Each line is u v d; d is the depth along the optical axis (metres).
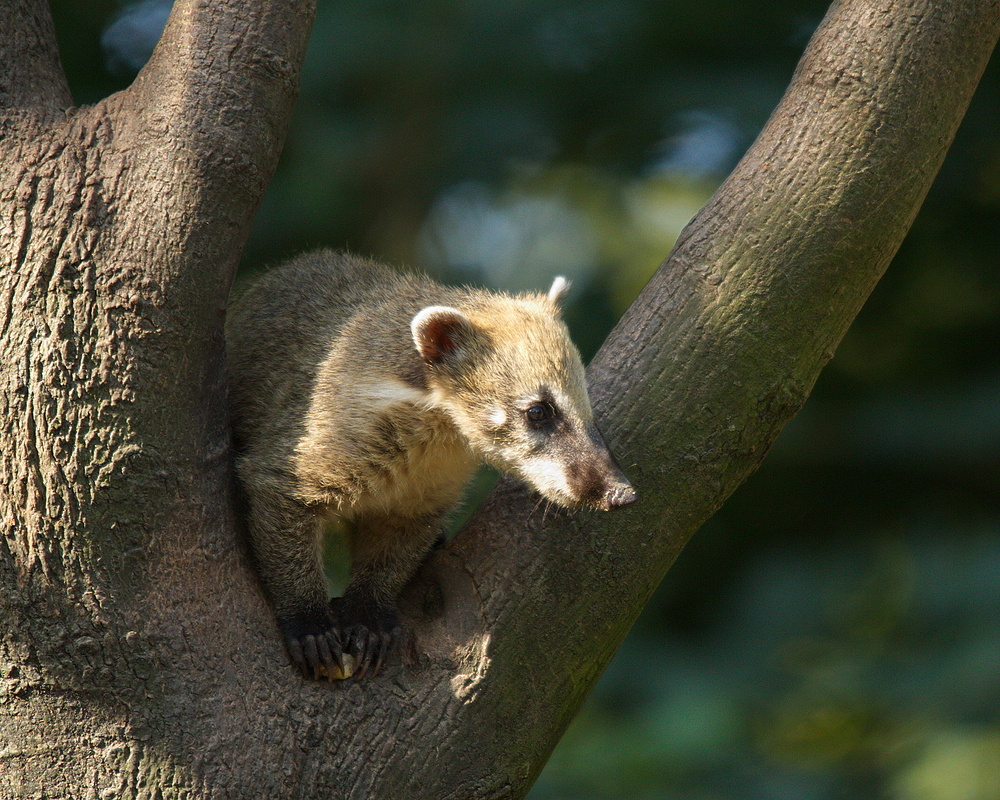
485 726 7.44
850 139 7.74
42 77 7.46
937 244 21.17
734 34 20.53
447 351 9.56
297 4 7.40
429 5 19.94
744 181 7.99
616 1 19.89
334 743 7.25
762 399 7.80
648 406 7.86
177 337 7.08
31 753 6.77
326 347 9.65
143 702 6.85
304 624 7.90
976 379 20.06
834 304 7.83
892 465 20.02
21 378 6.83
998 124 19.75
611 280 26.67
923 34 7.73
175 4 7.55
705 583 20.47
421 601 8.13
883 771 16.34
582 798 15.62
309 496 9.00
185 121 7.12
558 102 20.94
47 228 6.95
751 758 16.28
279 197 20.28
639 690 17.59
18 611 6.75
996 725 15.69
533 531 7.88
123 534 6.92
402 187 21.02
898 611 18.47
